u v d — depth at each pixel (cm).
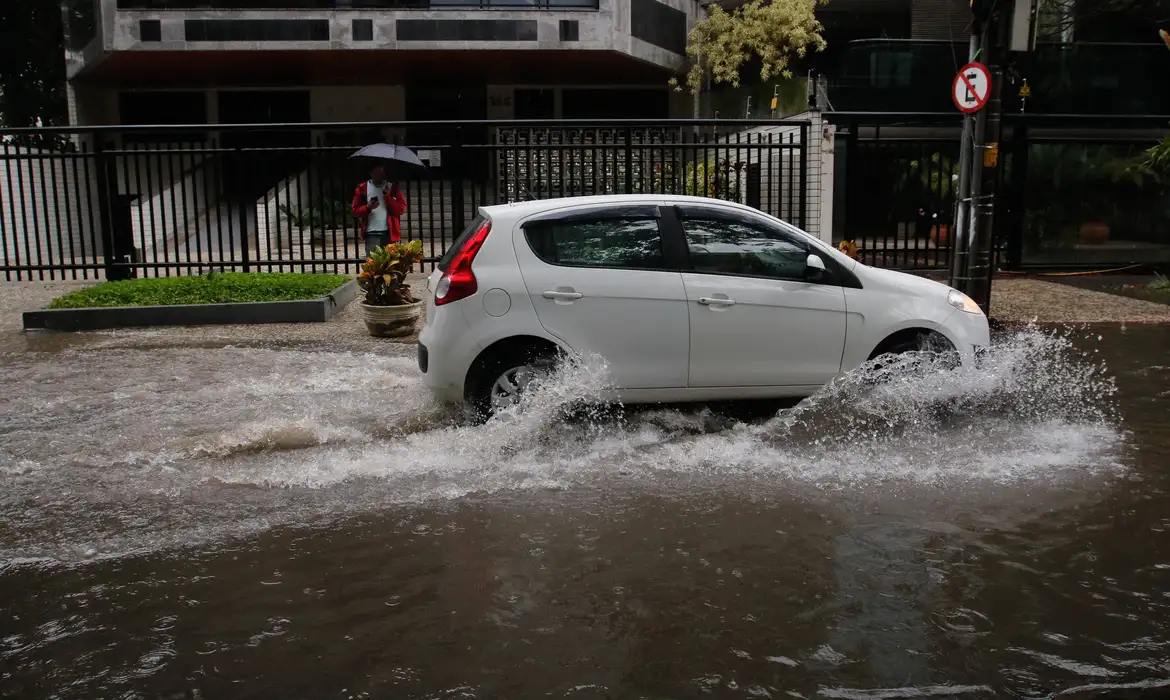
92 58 2048
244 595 402
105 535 470
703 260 646
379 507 506
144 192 2239
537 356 630
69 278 1623
